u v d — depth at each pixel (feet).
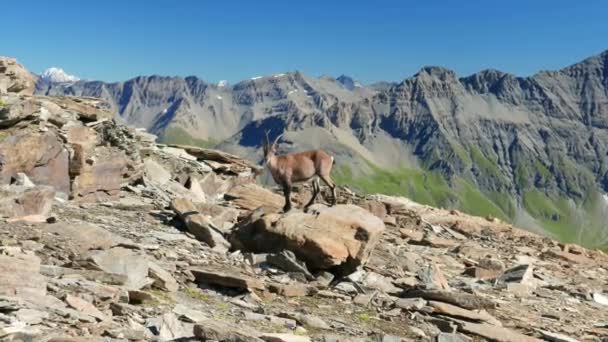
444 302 59.41
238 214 87.71
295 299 55.01
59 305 34.91
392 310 55.88
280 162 70.38
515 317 62.95
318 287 60.18
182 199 77.36
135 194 95.71
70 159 82.84
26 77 95.04
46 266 42.68
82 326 32.81
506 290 79.41
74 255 48.60
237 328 34.94
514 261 104.73
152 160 113.70
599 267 118.11
